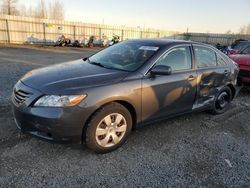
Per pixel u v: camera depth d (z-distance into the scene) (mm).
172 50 3914
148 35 36969
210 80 4547
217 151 3549
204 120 4758
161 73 3475
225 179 2895
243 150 3637
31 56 14359
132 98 3299
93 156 3158
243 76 6629
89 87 2975
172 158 3266
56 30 27281
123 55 3945
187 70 4098
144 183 2711
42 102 2848
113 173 2848
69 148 3291
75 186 2584
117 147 3365
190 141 3807
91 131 3045
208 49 4664
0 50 17141
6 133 3570
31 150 3186
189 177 2879
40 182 2602
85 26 29781
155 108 3660
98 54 4406
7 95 5410
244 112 5391
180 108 4094
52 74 3332
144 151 3389
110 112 3150
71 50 21500
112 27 32469
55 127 2816
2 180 2582
